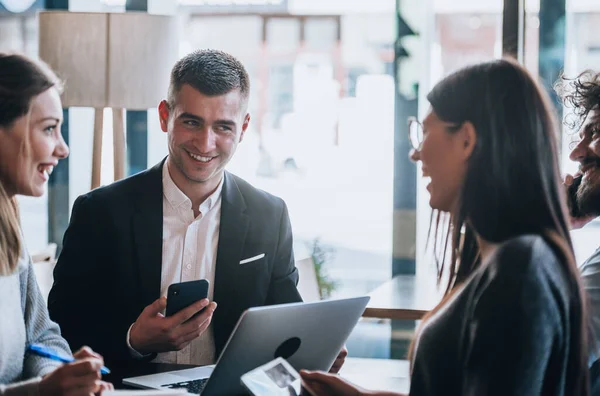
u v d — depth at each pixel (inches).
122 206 95.3
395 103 181.2
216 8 183.3
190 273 96.3
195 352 94.5
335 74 181.5
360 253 183.3
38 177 75.0
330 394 64.8
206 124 92.0
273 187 184.4
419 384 57.1
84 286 94.0
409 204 181.5
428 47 180.2
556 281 53.5
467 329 54.7
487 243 57.3
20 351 76.7
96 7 191.3
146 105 157.8
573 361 55.6
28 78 72.6
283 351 73.8
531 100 56.9
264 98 182.9
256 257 97.3
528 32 175.8
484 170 56.7
